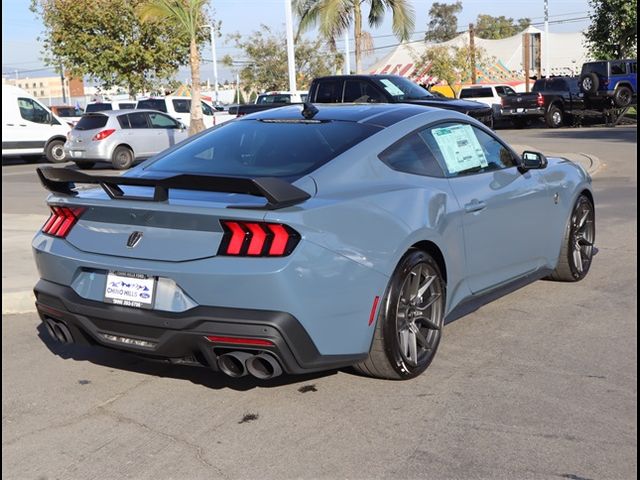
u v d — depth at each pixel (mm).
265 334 3486
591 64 28844
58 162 23234
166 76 33688
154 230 3752
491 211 4891
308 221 3572
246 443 3506
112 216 3881
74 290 3949
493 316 5430
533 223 5473
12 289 6113
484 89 33938
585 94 28750
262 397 4027
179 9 18531
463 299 4730
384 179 4230
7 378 4445
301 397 4012
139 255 3730
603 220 9234
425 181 4461
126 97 45781
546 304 5703
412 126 4621
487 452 3355
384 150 4352
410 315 4152
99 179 3838
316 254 3568
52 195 4230
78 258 3891
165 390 4188
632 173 13781
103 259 3814
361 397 3992
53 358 4801
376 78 15953
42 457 3438
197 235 3641
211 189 3602
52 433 3686
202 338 3566
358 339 3838
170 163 4516
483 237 4832
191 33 18719
